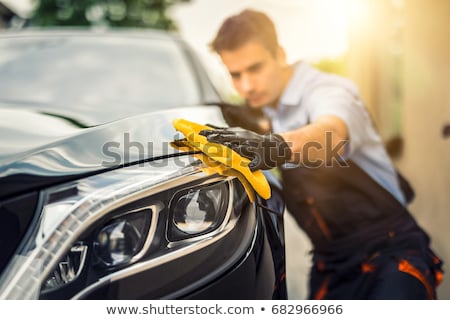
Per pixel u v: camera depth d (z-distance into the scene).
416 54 3.80
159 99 2.38
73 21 9.95
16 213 1.03
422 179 3.56
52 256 1.00
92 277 1.01
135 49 2.76
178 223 1.10
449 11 3.70
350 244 1.80
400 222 1.80
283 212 1.37
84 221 1.02
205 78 2.59
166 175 1.11
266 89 1.92
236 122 1.76
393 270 1.70
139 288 1.03
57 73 2.50
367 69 4.74
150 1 10.40
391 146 4.00
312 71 1.87
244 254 1.14
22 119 1.43
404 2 3.99
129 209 1.05
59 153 1.14
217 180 1.16
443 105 3.67
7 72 2.51
